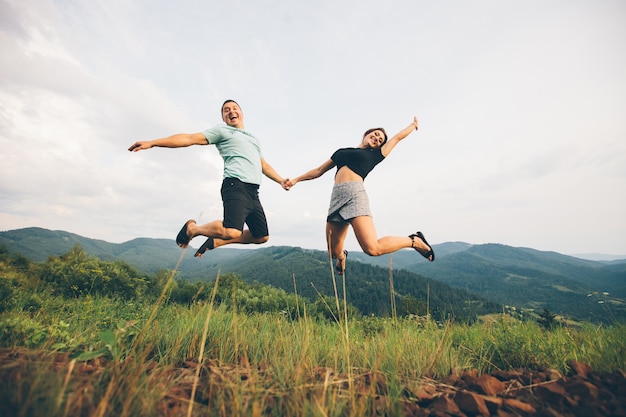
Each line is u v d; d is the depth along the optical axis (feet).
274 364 5.67
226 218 9.51
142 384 4.02
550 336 8.23
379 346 7.46
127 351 5.64
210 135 10.13
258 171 10.68
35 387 3.46
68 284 33.45
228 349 6.82
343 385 5.05
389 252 9.80
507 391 4.86
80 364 4.93
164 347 6.73
